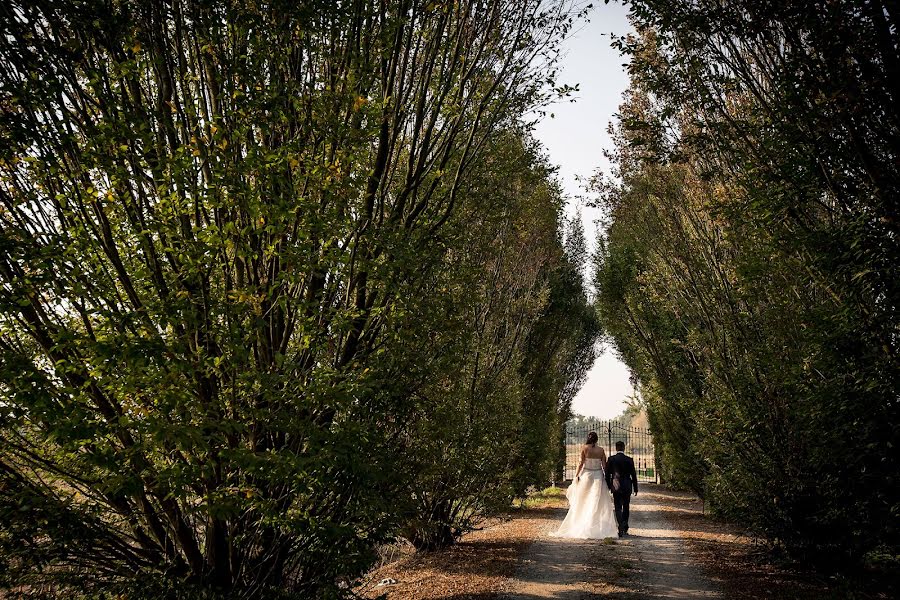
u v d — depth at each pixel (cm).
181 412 475
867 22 605
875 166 641
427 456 702
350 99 573
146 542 565
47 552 494
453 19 868
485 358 1186
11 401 441
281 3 542
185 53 597
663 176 1212
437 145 884
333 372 520
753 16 691
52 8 482
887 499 695
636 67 859
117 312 479
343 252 533
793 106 687
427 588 931
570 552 1212
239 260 549
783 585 915
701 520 1714
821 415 668
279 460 472
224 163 499
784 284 841
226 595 524
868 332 627
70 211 491
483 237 1072
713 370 1177
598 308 2055
